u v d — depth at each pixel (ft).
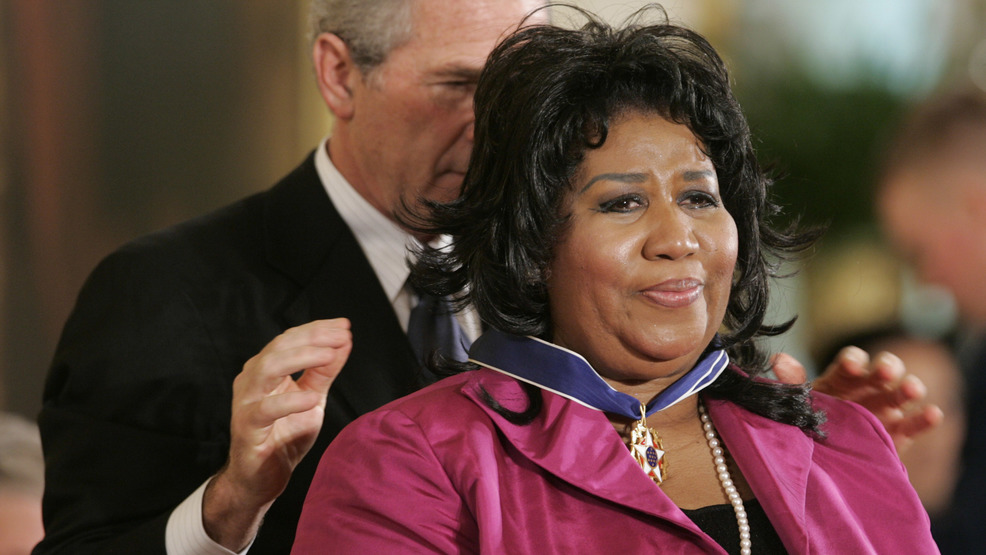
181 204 38.81
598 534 10.36
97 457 17.31
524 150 11.02
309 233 19.01
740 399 12.13
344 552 10.54
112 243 38.22
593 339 11.03
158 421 17.48
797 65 45.78
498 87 11.55
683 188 10.94
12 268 37.37
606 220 10.87
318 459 17.35
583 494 10.59
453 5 17.89
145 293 18.06
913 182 27.35
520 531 10.27
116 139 37.93
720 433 11.71
